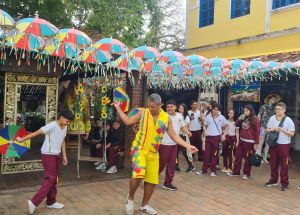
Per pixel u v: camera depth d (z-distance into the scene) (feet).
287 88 38.47
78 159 24.14
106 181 23.32
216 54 46.42
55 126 16.92
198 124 30.71
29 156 23.57
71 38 18.79
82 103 25.99
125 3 44.27
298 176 26.96
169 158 21.71
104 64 24.11
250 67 29.60
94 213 17.08
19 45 19.38
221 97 42.83
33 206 16.46
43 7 34.35
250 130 25.31
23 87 22.82
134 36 44.16
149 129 16.40
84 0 38.47
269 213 17.80
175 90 48.06
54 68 23.27
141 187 21.94
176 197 20.29
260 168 29.68
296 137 39.04
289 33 36.96
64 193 20.34
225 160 27.94
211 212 17.76
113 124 26.40
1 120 27.63
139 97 26.23
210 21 48.24
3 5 33.91
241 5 43.47
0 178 23.18
